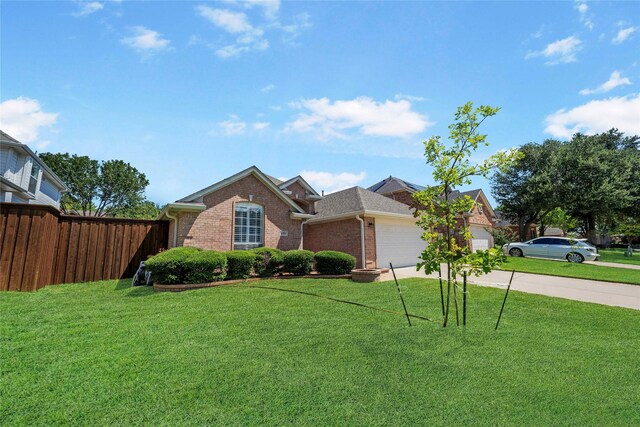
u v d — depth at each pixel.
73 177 33.91
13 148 13.08
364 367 3.81
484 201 24.56
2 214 8.47
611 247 35.50
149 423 2.70
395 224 16.02
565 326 5.56
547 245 18.22
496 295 8.17
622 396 3.23
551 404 3.06
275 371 3.68
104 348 4.33
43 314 6.06
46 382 3.36
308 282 9.94
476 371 3.73
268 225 13.35
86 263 10.80
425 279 10.71
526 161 29.66
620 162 28.28
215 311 6.35
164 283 8.67
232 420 2.74
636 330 5.37
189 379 3.47
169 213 11.41
